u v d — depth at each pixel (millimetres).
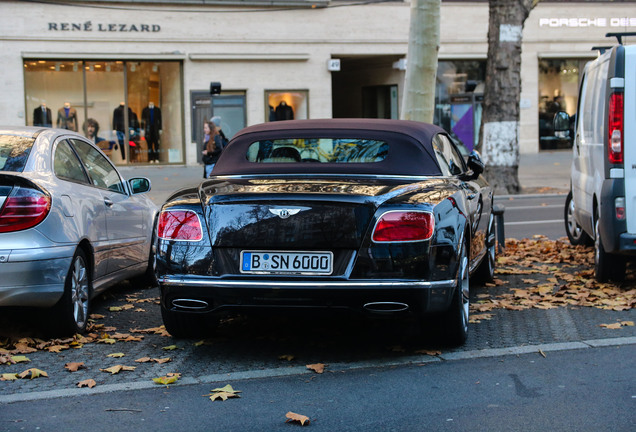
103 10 27609
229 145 6527
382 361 5543
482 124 19781
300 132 6438
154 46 28125
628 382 4945
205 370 5375
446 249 5410
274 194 5316
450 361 5520
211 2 28375
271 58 29016
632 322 6523
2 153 6184
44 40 27156
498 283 8445
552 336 6160
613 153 7508
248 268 5312
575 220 10766
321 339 6203
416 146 6234
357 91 32594
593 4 32062
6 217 5680
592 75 9086
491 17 19375
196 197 5574
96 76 27938
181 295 5418
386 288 5199
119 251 7359
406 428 4227
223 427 4277
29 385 5047
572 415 4379
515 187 19594
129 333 6477
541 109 32219
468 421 4312
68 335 6188
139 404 4672
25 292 5695
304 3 29109
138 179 7828
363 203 5262
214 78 28797
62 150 6734
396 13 30062
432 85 13680
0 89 26953
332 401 4684
